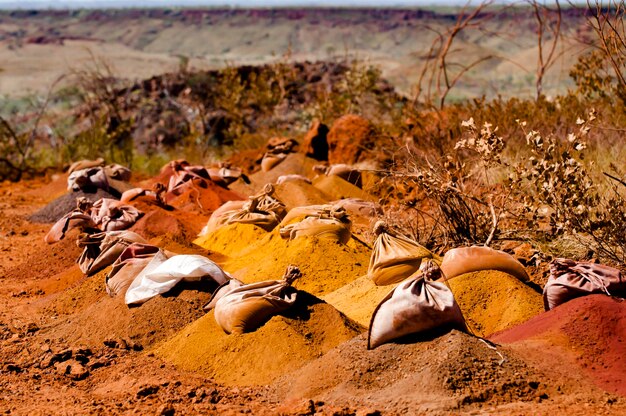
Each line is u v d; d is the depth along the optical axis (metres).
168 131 39.03
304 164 16.22
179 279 8.35
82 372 7.22
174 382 6.64
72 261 11.25
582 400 5.39
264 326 7.05
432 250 9.51
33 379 7.15
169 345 7.52
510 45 119.38
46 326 8.74
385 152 14.78
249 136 23.02
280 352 6.77
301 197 12.60
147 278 8.42
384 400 5.63
